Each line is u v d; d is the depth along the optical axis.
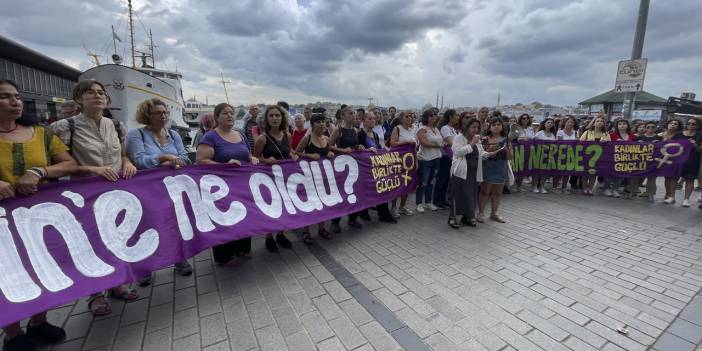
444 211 5.99
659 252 4.13
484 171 5.20
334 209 4.35
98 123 2.77
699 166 6.11
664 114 15.36
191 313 2.86
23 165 2.26
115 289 3.06
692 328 2.63
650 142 6.60
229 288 3.28
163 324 2.71
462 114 6.43
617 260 3.90
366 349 2.40
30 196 2.35
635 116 16.69
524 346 2.43
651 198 6.77
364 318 2.77
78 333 2.59
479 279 3.44
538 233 4.82
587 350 2.39
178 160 3.12
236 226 3.36
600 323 2.70
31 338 2.44
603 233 4.82
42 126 2.47
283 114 4.04
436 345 2.44
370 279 3.44
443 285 3.31
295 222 3.86
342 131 4.92
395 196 5.29
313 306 2.95
